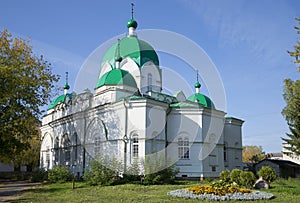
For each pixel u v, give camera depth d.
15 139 26.00
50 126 39.44
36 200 17.36
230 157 36.53
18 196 19.92
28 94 25.31
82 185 24.70
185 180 27.98
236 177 21.94
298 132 38.34
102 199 16.62
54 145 37.84
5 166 50.47
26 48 27.36
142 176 24.02
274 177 23.00
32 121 26.30
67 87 43.66
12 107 24.03
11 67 23.77
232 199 15.85
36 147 48.25
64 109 36.47
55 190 22.56
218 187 17.59
